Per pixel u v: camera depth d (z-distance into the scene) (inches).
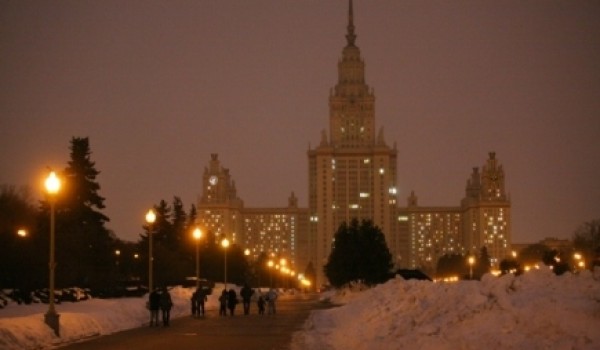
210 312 2578.7
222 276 5920.3
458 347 859.4
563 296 950.4
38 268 2736.2
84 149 3577.8
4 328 1195.9
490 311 956.0
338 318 1857.8
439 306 1147.3
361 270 4178.2
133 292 3174.2
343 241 4276.6
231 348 1215.6
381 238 4323.3
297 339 1376.7
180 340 1363.2
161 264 4517.7
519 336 842.2
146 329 1658.5
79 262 3230.8
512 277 1159.0
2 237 2684.5
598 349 748.6
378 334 1175.0
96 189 3602.4
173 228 5319.9
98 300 2395.4
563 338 799.7
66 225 3390.7
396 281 1904.5
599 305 875.4
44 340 1278.3
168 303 1779.0
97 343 1294.3
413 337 985.5
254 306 3221.0
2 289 2329.0
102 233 3535.9
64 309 1839.3
